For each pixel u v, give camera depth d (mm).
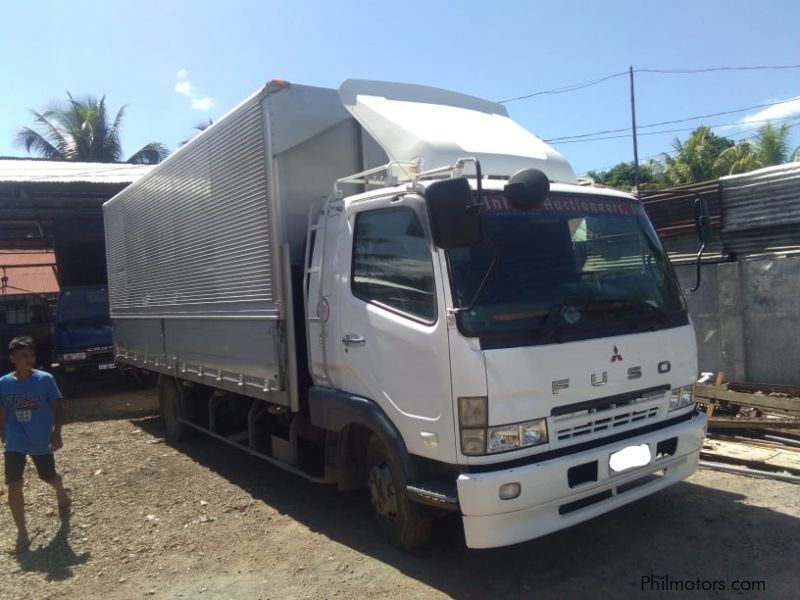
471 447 3688
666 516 4988
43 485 6641
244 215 5625
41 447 5434
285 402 5262
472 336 3723
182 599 4148
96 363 13555
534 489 3711
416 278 4059
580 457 3879
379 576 4277
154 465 7312
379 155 5598
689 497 5352
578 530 4809
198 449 7992
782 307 8977
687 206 10227
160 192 7789
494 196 4156
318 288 4957
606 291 4352
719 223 9766
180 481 6652
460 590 4031
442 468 4047
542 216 4285
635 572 4145
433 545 4668
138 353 9172
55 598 4262
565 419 3922
